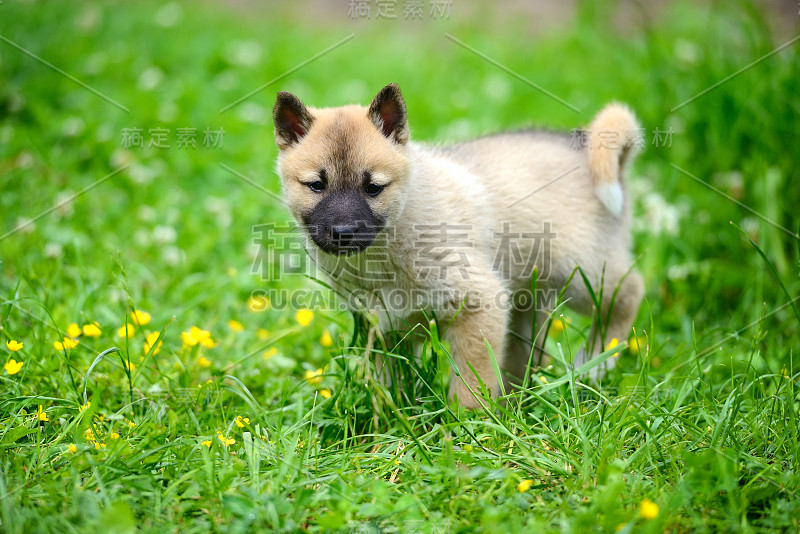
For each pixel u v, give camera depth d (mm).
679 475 3633
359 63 10492
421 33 11656
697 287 6129
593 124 5516
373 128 4773
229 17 11734
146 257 6562
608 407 4195
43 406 4344
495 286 4809
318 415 4410
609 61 9320
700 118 7109
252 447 3844
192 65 9789
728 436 3932
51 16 10031
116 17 10797
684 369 5031
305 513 3473
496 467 3787
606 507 3293
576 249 5410
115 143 8039
